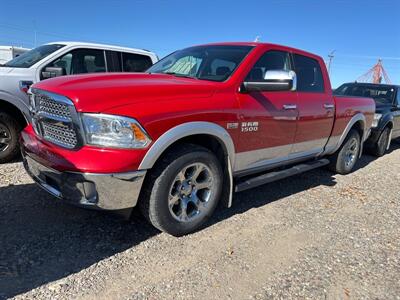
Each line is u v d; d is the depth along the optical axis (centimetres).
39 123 327
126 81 318
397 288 279
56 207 374
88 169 269
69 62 615
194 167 327
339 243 348
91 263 282
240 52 396
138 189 289
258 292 261
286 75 357
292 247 332
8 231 319
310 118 454
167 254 303
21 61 594
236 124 347
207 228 358
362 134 624
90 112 273
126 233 333
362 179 596
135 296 246
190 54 433
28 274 261
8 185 427
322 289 270
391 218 425
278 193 484
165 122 291
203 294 254
